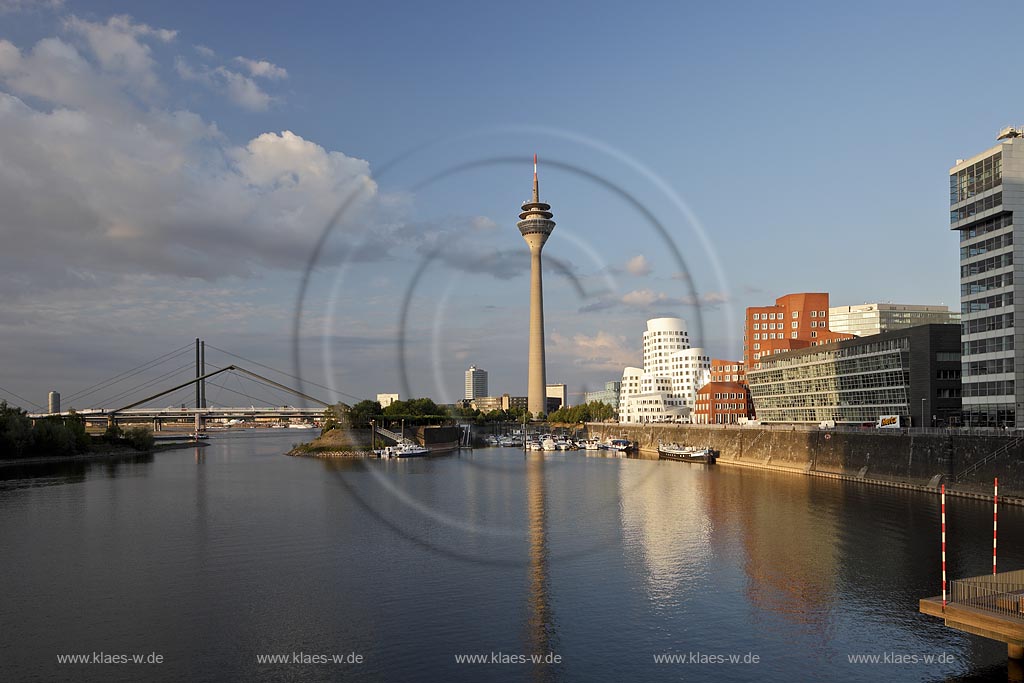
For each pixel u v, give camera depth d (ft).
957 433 347.77
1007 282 378.12
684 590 189.47
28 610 176.04
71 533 269.03
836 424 567.18
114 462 628.69
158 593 189.16
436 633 159.94
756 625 164.04
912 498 336.70
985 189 390.01
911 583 193.47
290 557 227.61
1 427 582.76
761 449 539.29
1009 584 142.51
